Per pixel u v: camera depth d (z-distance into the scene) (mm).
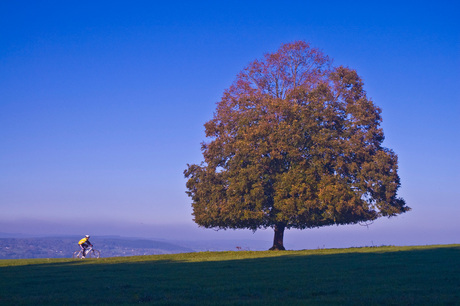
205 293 15477
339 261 25156
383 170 37031
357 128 38312
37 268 25609
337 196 34844
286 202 35156
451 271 19547
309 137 37312
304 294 14781
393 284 16438
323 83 38812
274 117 37938
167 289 16578
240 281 18219
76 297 14961
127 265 26594
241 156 37188
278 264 24625
